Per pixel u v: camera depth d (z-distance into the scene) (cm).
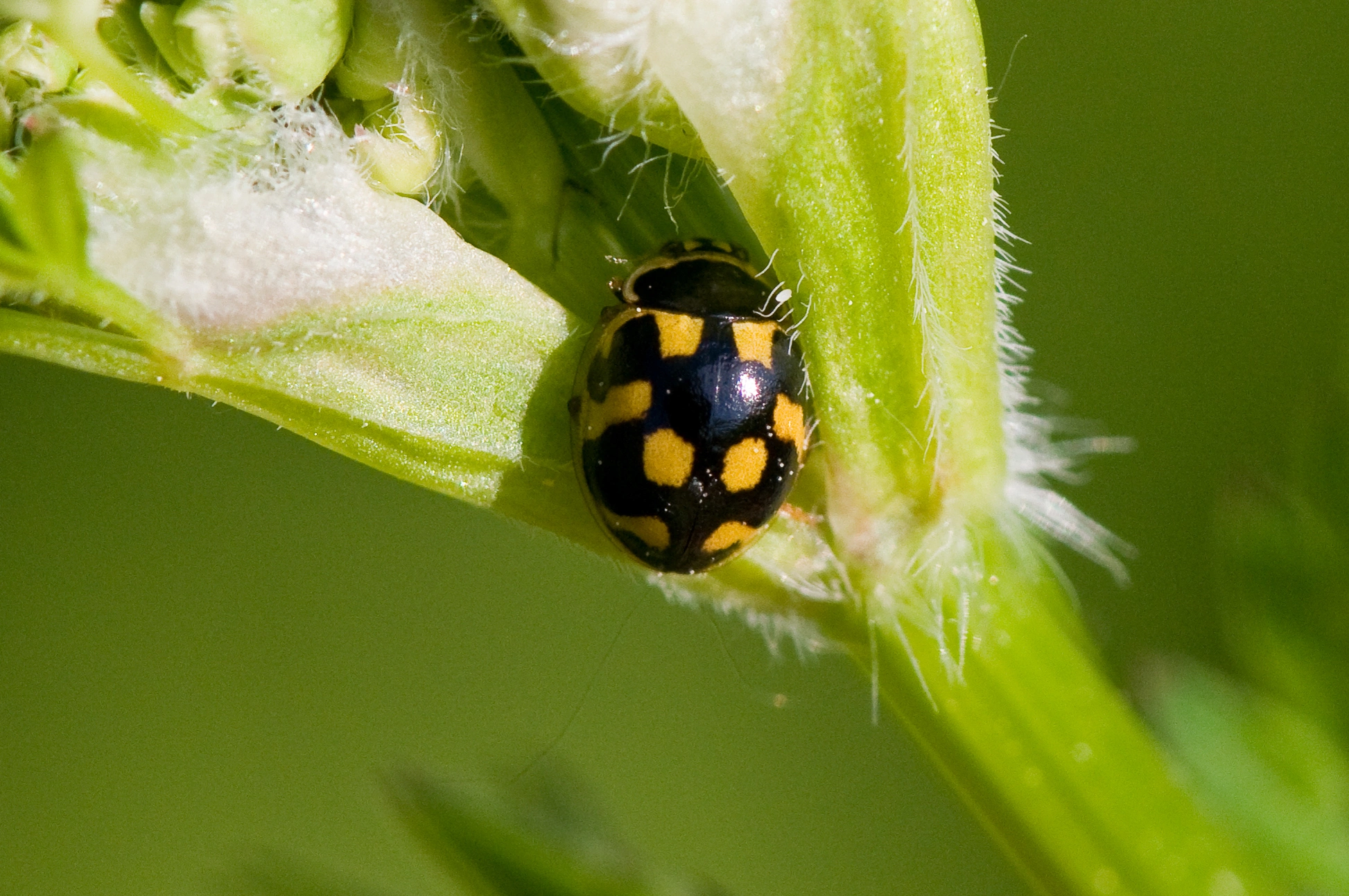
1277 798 8
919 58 7
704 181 7
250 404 7
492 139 7
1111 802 8
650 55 7
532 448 7
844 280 7
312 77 7
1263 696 8
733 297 7
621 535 7
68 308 7
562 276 7
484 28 7
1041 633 8
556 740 8
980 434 7
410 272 7
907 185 7
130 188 7
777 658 8
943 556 7
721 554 7
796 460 7
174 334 7
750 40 7
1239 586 8
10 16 7
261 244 7
